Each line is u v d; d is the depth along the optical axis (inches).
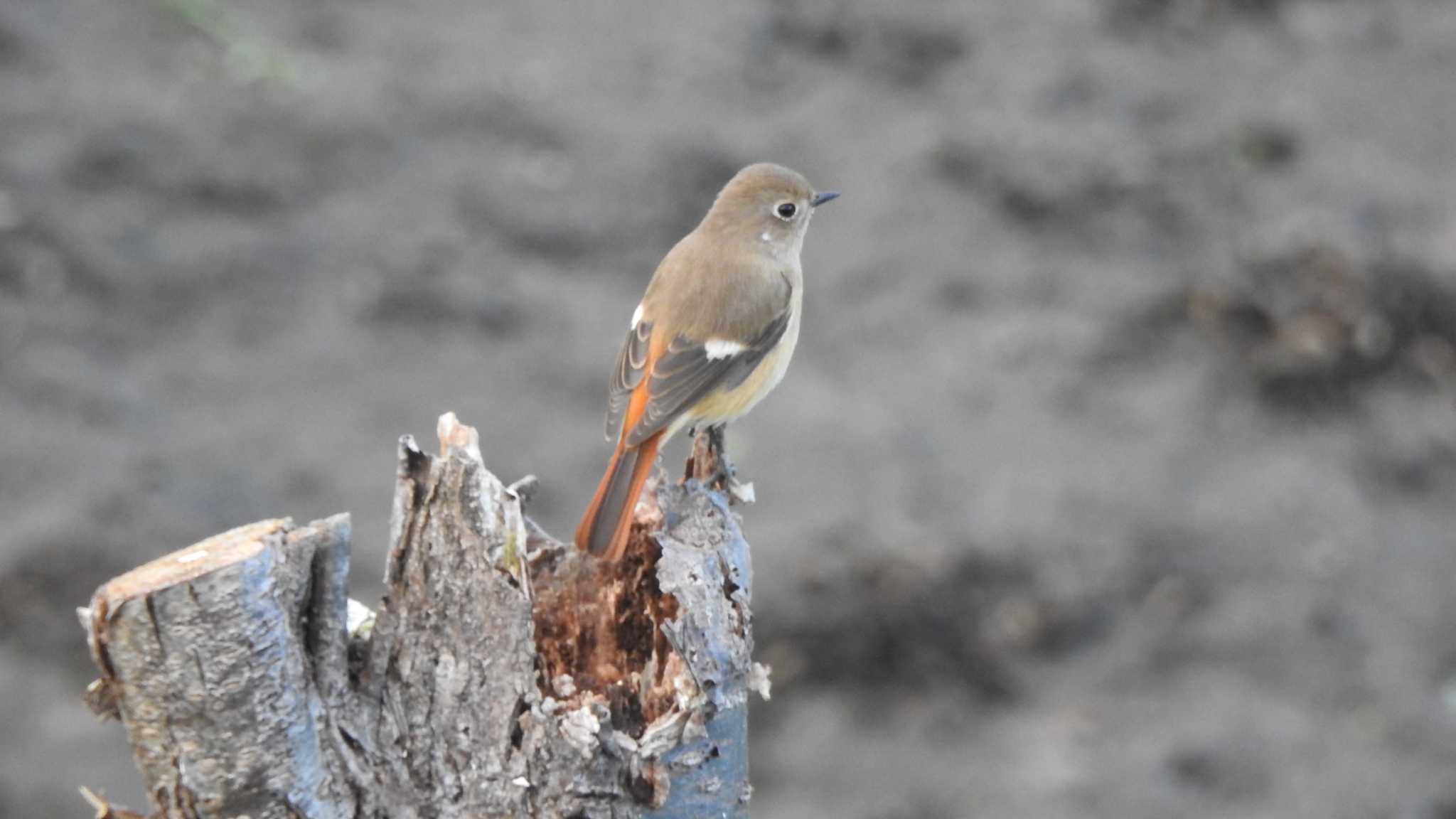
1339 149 703.7
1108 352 589.9
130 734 202.5
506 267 568.4
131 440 489.4
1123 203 651.5
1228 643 502.9
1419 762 469.1
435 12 682.2
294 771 205.3
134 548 459.2
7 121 563.8
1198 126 703.7
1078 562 516.7
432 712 215.0
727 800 221.3
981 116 684.7
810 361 571.5
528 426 517.0
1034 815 443.5
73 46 602.2
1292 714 482.6
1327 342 597.9
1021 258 621.0
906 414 556.1
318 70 626.2
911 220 624.4
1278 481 553.3
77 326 516.1
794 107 665.6
